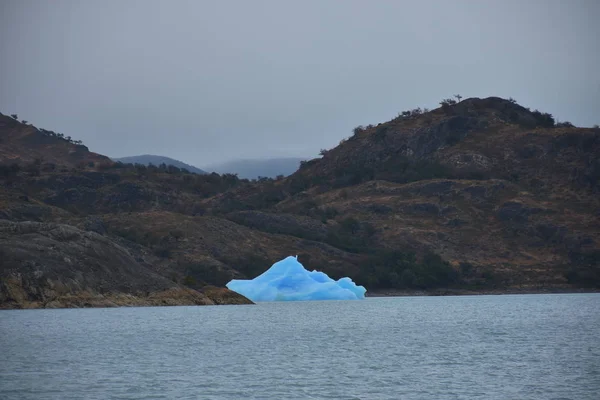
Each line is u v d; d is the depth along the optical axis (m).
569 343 125.00
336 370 95.44
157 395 79.19
